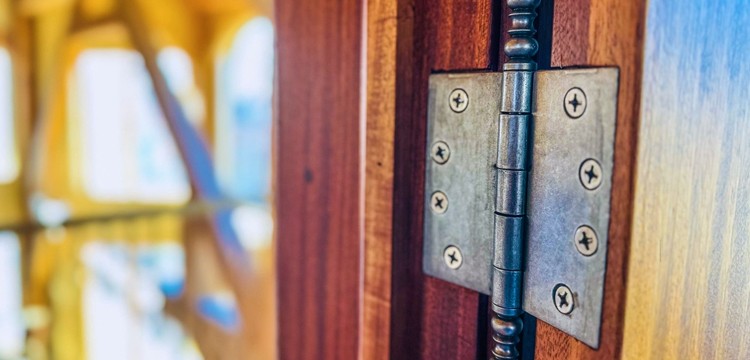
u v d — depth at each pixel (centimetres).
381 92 39
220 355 410
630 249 30
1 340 441
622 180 30
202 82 429
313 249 47
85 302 439
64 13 451
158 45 436
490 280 35
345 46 42
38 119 467
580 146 31
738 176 33
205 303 420
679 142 30
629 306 30
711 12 31
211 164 435
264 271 393
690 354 33
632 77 29
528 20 33
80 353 446
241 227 411
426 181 38
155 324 431
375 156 40
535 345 34
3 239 440
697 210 32
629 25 29
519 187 33
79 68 457
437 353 38
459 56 36
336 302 45
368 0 40
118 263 424
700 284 32
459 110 36
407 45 38
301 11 46
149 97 446
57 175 472
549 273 33
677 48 30
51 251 438
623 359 30
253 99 410
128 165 457
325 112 44
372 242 41
